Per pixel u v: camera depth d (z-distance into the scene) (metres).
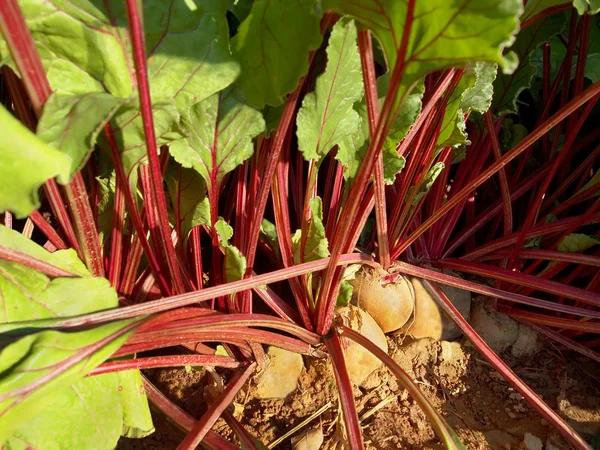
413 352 0.45
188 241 0.42
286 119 0.31
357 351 0.40
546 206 0.52
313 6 0.26
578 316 0.49
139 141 0.30
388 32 0.24
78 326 0.28
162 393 0.37
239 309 0.38
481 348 0.41
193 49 0.30
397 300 0.42
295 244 0.39
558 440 0.40
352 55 0.31
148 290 0.39
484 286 0.43
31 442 0.27
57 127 0.24
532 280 0.42
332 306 0.39
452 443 0.30
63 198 0.37
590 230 0.53
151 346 0.31
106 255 0.39
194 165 0.33
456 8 0.21
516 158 0.56
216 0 0.30
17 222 0.47
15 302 0.28
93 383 0.30
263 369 0.39
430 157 0.39
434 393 0.43
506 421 0.42
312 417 0.39
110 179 0.36
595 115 0.59
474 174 0.48
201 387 0.40
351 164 0.37
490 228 0.53
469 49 0.21
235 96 0.32
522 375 0.46
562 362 0.47
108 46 0.28
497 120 0.48
